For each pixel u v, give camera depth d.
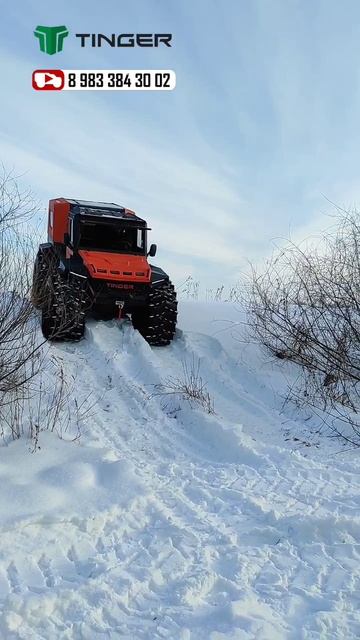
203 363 8.04
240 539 3.87
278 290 8.27
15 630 2.81
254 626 2.92
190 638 2.84
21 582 3.17
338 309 7.37
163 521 3.99
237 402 7.09
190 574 3.37
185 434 5.98
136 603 3.13
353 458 5.42
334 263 7.50
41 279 6.75
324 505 4.36
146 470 4.99
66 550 3.56
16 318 5.43
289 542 3.84
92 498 4.11
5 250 5.39
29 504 3.87
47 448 4.93
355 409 6.69
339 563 3.61
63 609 3.00
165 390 6.92
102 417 6.10
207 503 4.41
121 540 3.75
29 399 5.85
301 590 3.31
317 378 7.60
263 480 4.85
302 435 6.13
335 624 3.01
